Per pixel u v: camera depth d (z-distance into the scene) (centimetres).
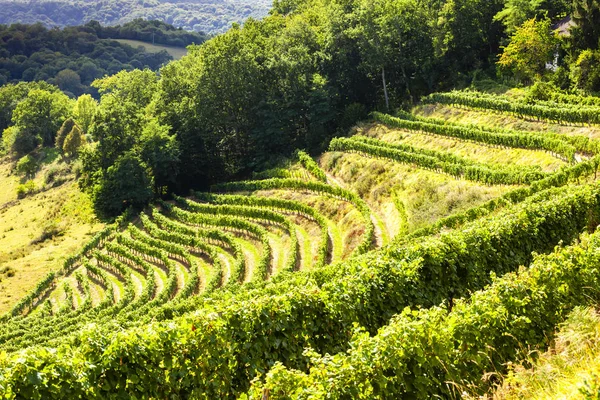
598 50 5866
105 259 5875
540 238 2317
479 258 2034
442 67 8100
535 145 4775
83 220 7919
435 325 1109
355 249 4225
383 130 6825
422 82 8200
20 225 8369
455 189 4559
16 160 12731
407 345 1059
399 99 8175
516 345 1172
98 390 1105
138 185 7619
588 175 3597
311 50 8912
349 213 5169
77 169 10406
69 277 5928
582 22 6388
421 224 4253
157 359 1203
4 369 1002
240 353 1334
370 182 5631
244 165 8344
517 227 2238
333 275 2409
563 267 1362
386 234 4631
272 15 12369
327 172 6594
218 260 5112
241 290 3108
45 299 5488
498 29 8081
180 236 5841
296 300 1465
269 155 8175
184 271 5291
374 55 7844
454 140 5706
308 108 8256
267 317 1389
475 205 4088
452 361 1095
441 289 1855
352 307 1559
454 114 6469
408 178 5250
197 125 8381
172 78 9162
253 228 5488
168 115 8719
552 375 856
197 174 8381
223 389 1280
